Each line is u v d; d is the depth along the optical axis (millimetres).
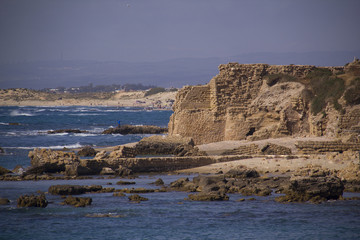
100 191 131875
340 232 95625
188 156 189750
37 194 128125
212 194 122062
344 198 121750
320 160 169500
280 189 130375
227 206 115125
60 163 168875
